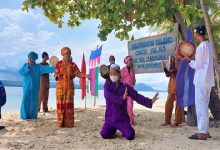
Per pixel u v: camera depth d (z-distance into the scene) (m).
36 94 4.70
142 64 4.51
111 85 3.43
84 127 4.09
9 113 5.37
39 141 3.33
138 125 4.22
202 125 3.35
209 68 3.29
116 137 3.51
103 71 3.47
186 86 4.00
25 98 4.66
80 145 3.17
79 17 5.14
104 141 3.33
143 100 3.34
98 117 4.92
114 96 3.38
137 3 4.31
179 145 3.13
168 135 3.59
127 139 3.39
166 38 4.15
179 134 3.63
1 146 3.12
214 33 7.16
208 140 3.33
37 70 4.69
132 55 4.67
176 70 4.10
